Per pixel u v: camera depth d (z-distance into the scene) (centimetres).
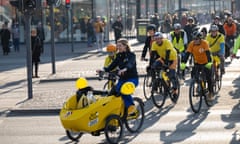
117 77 1295
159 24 5125
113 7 5228
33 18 4853
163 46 1697
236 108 1625
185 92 1947
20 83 2394
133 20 5378
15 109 1659
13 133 1380
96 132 1202
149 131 1341
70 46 4597
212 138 1248
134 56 1322
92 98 1176
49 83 2355
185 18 4569
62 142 1259
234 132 1309
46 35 4959
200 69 1602
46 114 1638
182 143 1207
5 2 4884
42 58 3584
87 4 4897
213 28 2008
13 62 3403
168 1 6494
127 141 1240
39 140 1289
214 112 1570
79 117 1139
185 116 1523
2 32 3975
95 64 3066
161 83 1653
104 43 4694
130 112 1262
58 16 4947
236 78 2278
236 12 5519
